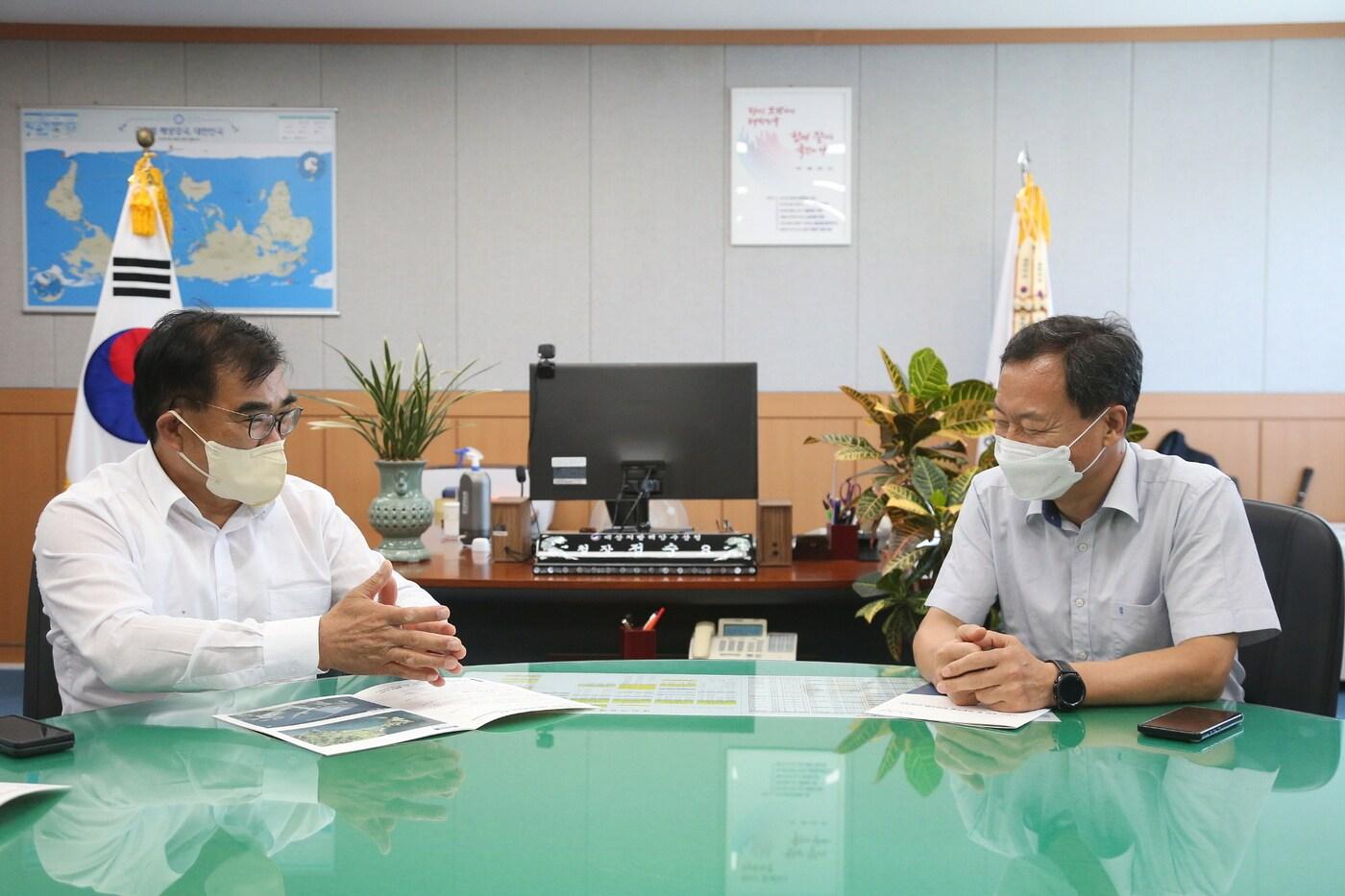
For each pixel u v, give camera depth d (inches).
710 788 39.1
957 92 193.3
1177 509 61.1
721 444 106.4
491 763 42.2
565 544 97.8
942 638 60.3
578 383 107.1
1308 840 33.9
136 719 48.1
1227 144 192.2
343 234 196.1
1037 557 65.6
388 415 105.2
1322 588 61.5
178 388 57.7
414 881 30.5
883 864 31.9
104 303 150.0
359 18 189.3
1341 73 190.9
